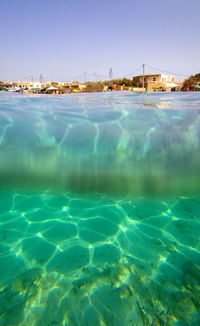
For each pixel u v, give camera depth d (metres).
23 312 1.93
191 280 2.26
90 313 1.91
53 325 1.83
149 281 2.25
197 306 1.97
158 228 3.23
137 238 2.99
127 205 3.87
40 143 4.66
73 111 6.21
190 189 4.28
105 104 7.69
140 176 4.61
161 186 4.30
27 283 2.23
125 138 4.80
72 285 2.20
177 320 1.85
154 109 6.49
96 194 4.19
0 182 4.69
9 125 5.07
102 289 2.15
